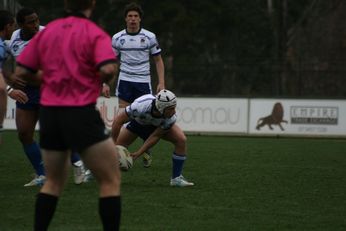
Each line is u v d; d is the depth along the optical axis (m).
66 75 15.94
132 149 45.94
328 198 25.89
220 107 67.44
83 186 27.53
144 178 30.56
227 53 107.44
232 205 24.02
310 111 66.44
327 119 66.19
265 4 127.38
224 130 67.25
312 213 22.83
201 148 47.38
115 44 35.88
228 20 120.25
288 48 107.44
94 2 16.88
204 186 28.28
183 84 84.06
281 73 81.81
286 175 32.34
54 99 16.06
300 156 42.78
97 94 16.30
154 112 26.67
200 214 22.34
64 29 16.28
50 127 16.20
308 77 81.06
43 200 16.88
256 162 38.16
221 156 41.38
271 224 20.98
